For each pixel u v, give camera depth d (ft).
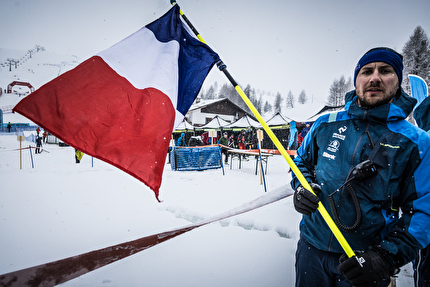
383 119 3.67
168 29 6.91
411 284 6.61
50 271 5.20
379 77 3.62
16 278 4.90
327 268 4.05
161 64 6.49
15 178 20.68
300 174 4.24
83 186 17.84
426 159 3.26
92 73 5.85
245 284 6.22
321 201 4.09
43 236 9.14
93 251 5.74
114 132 5.68
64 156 44.80
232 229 9.60
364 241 3.55
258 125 62.34
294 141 42.70
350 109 4.06
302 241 4.50
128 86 6.02
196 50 7.02
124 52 6.33
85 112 5.50
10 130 120.06
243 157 43.21
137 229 9.70
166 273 6.66
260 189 17.24
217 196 14.89
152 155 5.86
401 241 3.11
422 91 7.77
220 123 70.59
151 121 5.98
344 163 3.89
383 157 3.52
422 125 6.46
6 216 11.30
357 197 3.59
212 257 7.52
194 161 28.22
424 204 3.15
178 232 7.48
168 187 17.69
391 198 3.46
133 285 6.18
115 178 20.98
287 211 11.27
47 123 5.21
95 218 11.05
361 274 2.99
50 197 14.67
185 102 6.95
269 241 8.59
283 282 6.31
